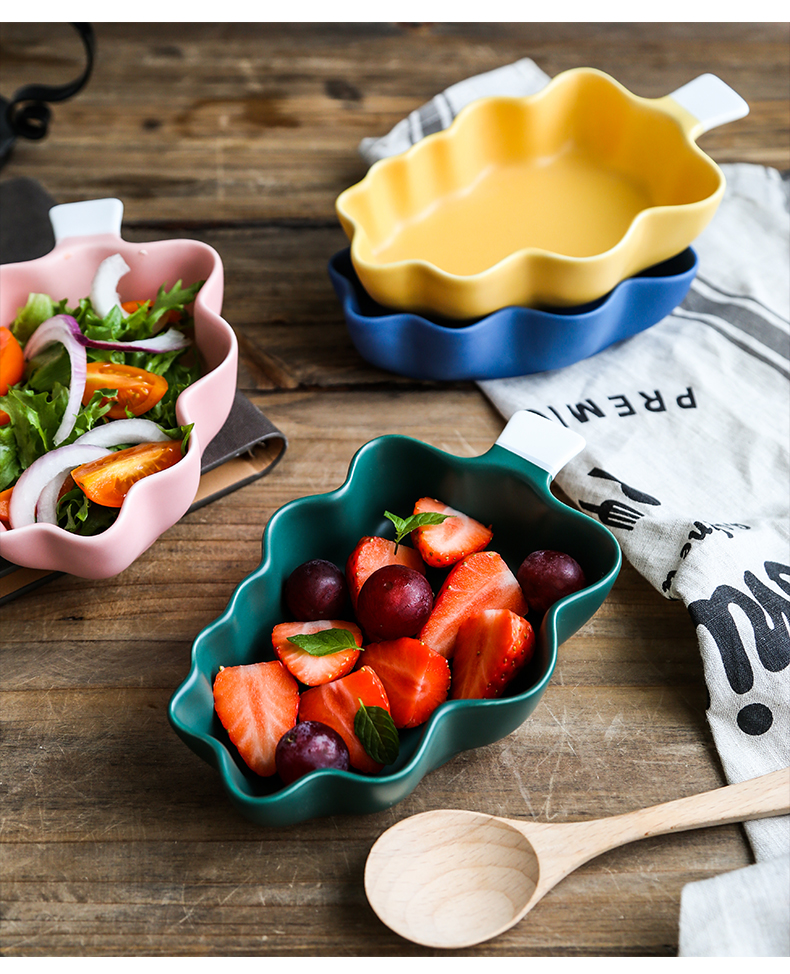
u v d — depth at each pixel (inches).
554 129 38.9
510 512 28.0
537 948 22.3
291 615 27.1
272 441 33.2
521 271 31.1
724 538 28.0
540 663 23.6
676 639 28.0
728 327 35.9
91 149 45.3
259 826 24.2
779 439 31.8
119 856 23.9
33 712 26.7
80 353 29.0
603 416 33.3
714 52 50.5
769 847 23.2
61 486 27.1
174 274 32.8
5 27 52.3
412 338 33.1
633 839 22.8
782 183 41.3
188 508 28.3
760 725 25.2
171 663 27.7
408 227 37.3
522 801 24.6
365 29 52.6
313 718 23.8
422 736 21.4
